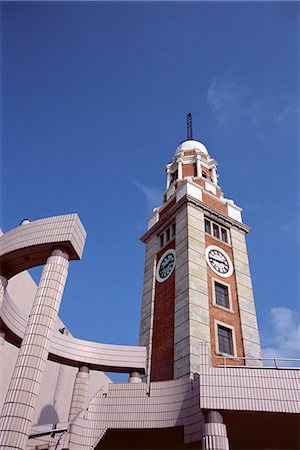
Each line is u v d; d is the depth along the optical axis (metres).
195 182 46.88
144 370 33.41
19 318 30.61
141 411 24.53
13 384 18.50
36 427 25.06
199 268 36.31
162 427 23.62
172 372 31.09
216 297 36.34
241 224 44.12
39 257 24.44
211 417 19.78
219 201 45.34
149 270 42.62
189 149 52.78
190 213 40.66
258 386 20.47
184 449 26.98
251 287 39.34
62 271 22.33
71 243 22.66
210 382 20.72
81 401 31.30
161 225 44.81
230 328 34.53
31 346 19.55
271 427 21.83
